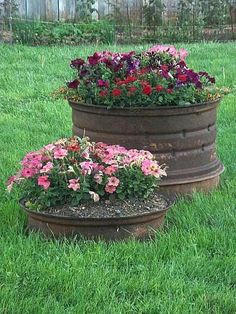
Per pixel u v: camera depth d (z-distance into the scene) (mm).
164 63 4125
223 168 4227
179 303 3020
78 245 3402
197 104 3910
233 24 9859
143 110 3840
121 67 3994
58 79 6848
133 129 3869
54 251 3355
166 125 3885
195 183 3998
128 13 9617
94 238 3441
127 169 3555
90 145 3641
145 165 3553
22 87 6520
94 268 3232
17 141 5125
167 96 3852
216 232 3570
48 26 9055
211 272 3266
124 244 3404
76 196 3496
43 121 5695
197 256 3361
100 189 3533
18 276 3156
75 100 3982
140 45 8781
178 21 9453
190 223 3678
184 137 3936
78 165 3514
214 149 4125
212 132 4070
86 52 7953
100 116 3900
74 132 4066
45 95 6355
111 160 3541
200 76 4152
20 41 8727
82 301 3012
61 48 8242
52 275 3154
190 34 9352
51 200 3512
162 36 9266
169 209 3809
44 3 9586
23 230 3609
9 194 3990
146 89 3809
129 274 3211
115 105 3850
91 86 3957
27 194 3602
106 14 9773
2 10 8930
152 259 3346
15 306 2967
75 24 9148
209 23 9578
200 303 3033
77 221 3404
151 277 3184
